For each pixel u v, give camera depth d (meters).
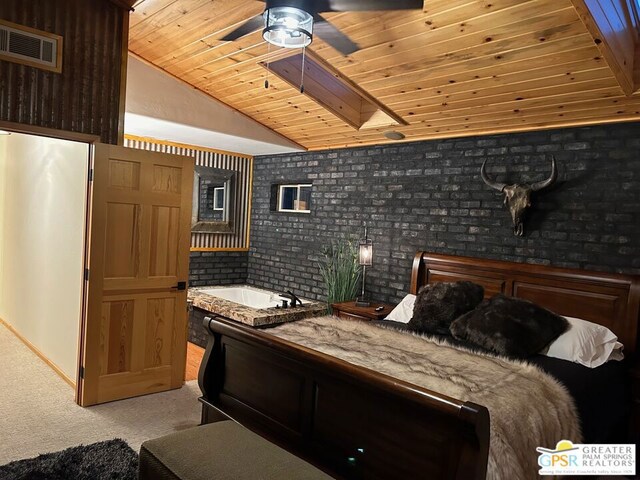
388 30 2.98
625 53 2.84
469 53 3.00
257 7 3.02
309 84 4.15
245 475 1.70
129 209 3.55
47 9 3.17
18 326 4.96
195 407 3.54
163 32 3.69
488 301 3.37
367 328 3.18
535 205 3.78
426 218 4.54
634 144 3.33
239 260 6.53
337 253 5.34
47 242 4.25
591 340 2.99
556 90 3.20
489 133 4.07
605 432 2.63
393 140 4.81
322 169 5.59
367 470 2.00
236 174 6.36
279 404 2.41
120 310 3.55
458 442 1.70
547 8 2.45
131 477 2.49
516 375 2.39
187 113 4.56
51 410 3.32
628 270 3.34
